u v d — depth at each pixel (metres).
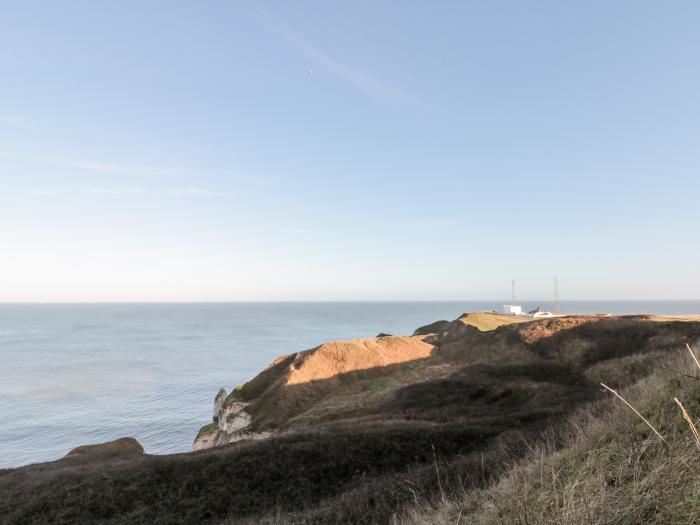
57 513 16.14
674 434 5.11
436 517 6.98
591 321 48.38
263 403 47.25
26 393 101.50
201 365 137.25
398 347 58.00
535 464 7.11
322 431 23.08
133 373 124.31
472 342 55.88
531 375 38.69
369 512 11.35
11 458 64.56
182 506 16.05
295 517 12.89
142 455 26.17
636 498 4.11
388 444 19.30
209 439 49.94
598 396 23.94
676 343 36.50
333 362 51.91
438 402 33.41
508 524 4.99
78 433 74.94
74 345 191.00
